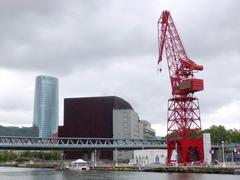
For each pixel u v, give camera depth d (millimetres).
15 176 160625
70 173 186000
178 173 167500
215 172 163875
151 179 127375
